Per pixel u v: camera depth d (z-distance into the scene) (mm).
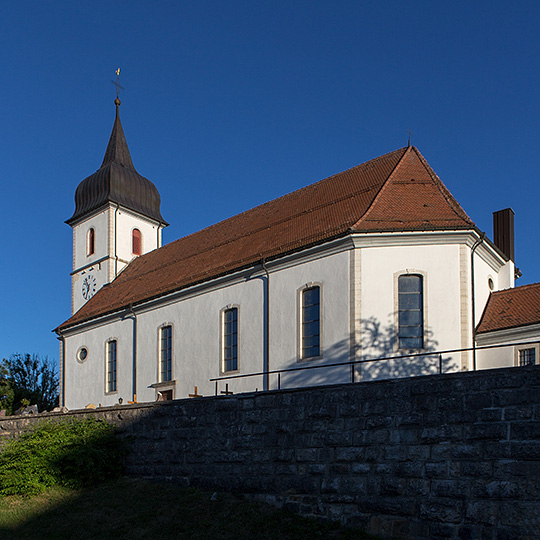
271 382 27703
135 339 36250
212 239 37781
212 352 31062
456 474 13867
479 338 25188
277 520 15930
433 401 14562
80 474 20266
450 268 25141
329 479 15852
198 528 16203
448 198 27875
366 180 30797
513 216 31719
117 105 51188
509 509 12992
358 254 25609
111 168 47125
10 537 17062
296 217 31984
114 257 45469
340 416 16016
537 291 25750
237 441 18062
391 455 14930
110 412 21953
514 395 13445
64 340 41938
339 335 25547
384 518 14703
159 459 20062
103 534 16656
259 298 29156
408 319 25078
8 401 48312
